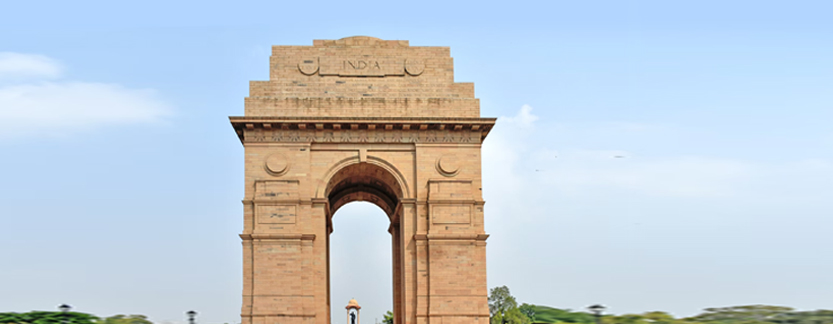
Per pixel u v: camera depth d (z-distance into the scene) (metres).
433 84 78.31
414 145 77.00
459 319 73.56
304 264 73.94
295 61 77.75
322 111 76.50
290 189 75.00
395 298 90.50
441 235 74.88
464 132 77.25
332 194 88.75
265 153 75.62
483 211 76.38
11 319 67.44
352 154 76.56
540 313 72.69
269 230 74.19
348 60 78.19
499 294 162.38
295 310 72.75
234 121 74.94
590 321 66.81
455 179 76.19
